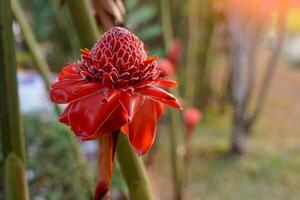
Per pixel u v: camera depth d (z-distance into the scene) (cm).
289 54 552
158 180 250
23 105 180
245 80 307
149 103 61
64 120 60
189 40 233
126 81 60
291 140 334
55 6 153
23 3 279
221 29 357
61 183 155
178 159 161
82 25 82
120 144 75
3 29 79
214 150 315
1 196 121
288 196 257
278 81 476
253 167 289
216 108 378
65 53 295
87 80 62
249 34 303
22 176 81
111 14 88
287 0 284
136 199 78
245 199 254
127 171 77
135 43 62
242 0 294
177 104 60
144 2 263
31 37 114
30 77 192
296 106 404
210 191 264
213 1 303
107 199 62
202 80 356
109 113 58
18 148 81
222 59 412
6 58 79
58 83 61
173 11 269
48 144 159
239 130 306
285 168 289
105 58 61
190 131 167
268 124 364
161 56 203
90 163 183
